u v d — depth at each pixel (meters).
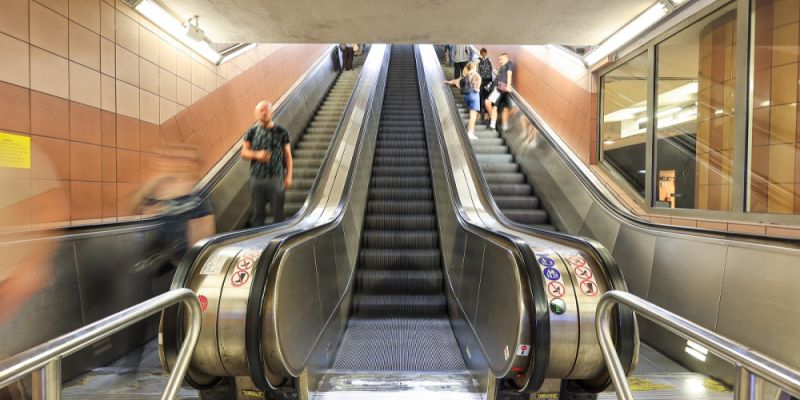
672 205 3.67
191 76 4.38
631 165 4.43
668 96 3.75
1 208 2.30
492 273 2.43
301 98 7.72
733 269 2.50
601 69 4.91
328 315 2.99
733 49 3.02
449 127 6.79
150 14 3.59
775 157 2.60
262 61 6.46
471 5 3.80
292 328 2.11
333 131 7.75
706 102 3.27
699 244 2.80
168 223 3.05
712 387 2.33
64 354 0.92
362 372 2.65
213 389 2.08
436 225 5.54
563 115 5.74
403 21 4.14
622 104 4.59
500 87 7.46
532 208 5.77
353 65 12.23
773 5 2.61
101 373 2.55
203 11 3.89
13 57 2.37
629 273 3.60
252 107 6.03
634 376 2.48
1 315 2.08
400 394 2.21
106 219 3.09
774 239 2.25
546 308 1.84
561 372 1.93
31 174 2.48
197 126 4.48
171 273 3.51
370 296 4.32
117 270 2.85
